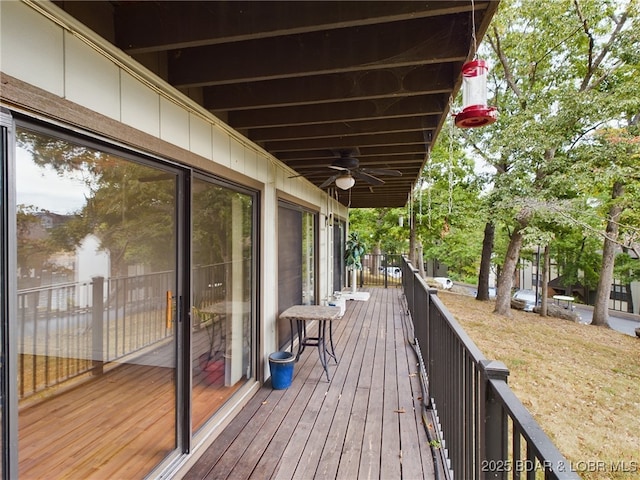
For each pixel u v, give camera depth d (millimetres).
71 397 1508
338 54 1925
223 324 2816
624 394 5840
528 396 5660
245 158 3180
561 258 15773
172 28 1687
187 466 2182
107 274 1679
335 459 2328
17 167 1247
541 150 8320
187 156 2227
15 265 1215
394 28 1867
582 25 8273
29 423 1328
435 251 17781
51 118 1329
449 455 2148
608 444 4266
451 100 2303
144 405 1926
